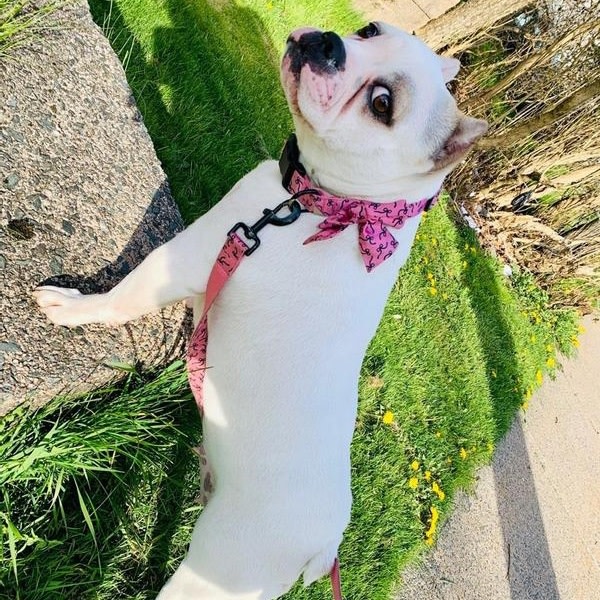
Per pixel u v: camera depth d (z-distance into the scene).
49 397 0.70
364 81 0.61
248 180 0.69
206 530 0.64
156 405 0.82
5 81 0.75
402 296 1.54
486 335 1.78
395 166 0.62
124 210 0.83
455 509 1.37
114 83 0.87
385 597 1.11
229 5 1.41
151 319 0.80
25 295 0.70
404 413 1.35
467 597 1.28
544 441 1.83
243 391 0.64
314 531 0.64
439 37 1.72
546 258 2.24
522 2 1.64
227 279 0.64
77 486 0.70
